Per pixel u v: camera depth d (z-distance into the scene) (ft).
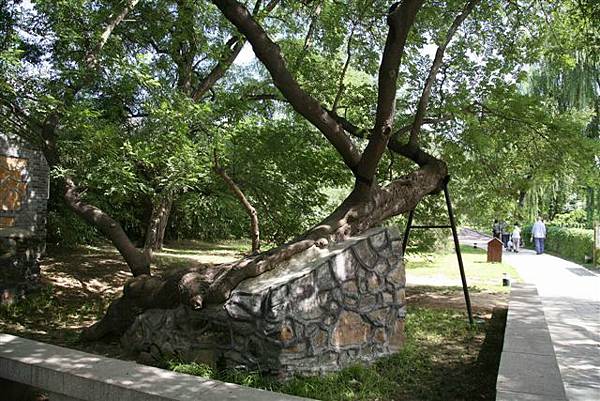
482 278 42.83
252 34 17.21
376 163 18.49
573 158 29.09
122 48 27.63
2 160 33.68
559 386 11.79
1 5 27.81
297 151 30.96
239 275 15.44
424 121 28.37
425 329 21.81
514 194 32.42
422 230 33.96
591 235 57.93
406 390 14.29
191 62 33.47
